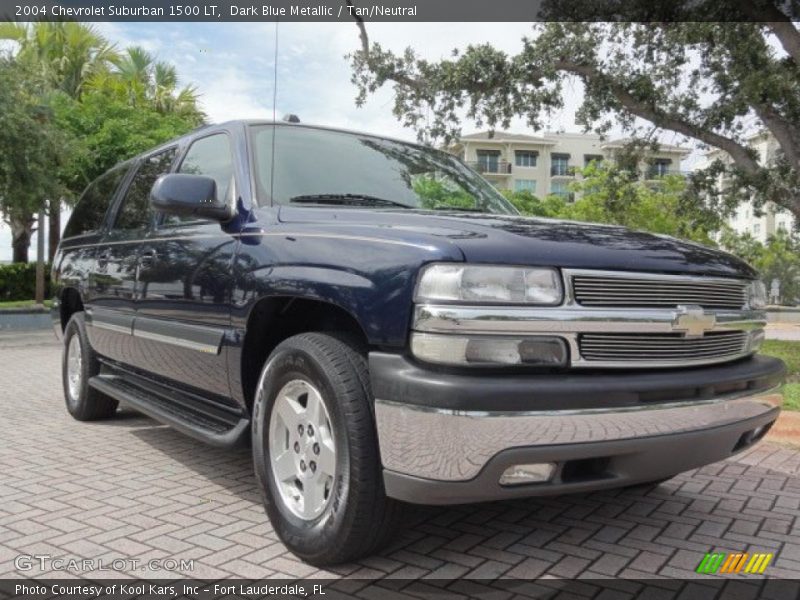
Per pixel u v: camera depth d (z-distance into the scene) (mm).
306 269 2961
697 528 3438
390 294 2598
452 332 2455
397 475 2541
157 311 4141
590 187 26781
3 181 18156
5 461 4492
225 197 3762
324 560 2818
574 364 2590
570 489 2617
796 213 11242
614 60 12031
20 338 14414
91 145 21719
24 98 18297
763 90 9875
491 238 2658
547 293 2566
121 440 5090
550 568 2926
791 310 26938
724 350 3064
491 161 61500
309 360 2844
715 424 2879
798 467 4637
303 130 4059
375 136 4363
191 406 4062
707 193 13719
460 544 3162
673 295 2836
